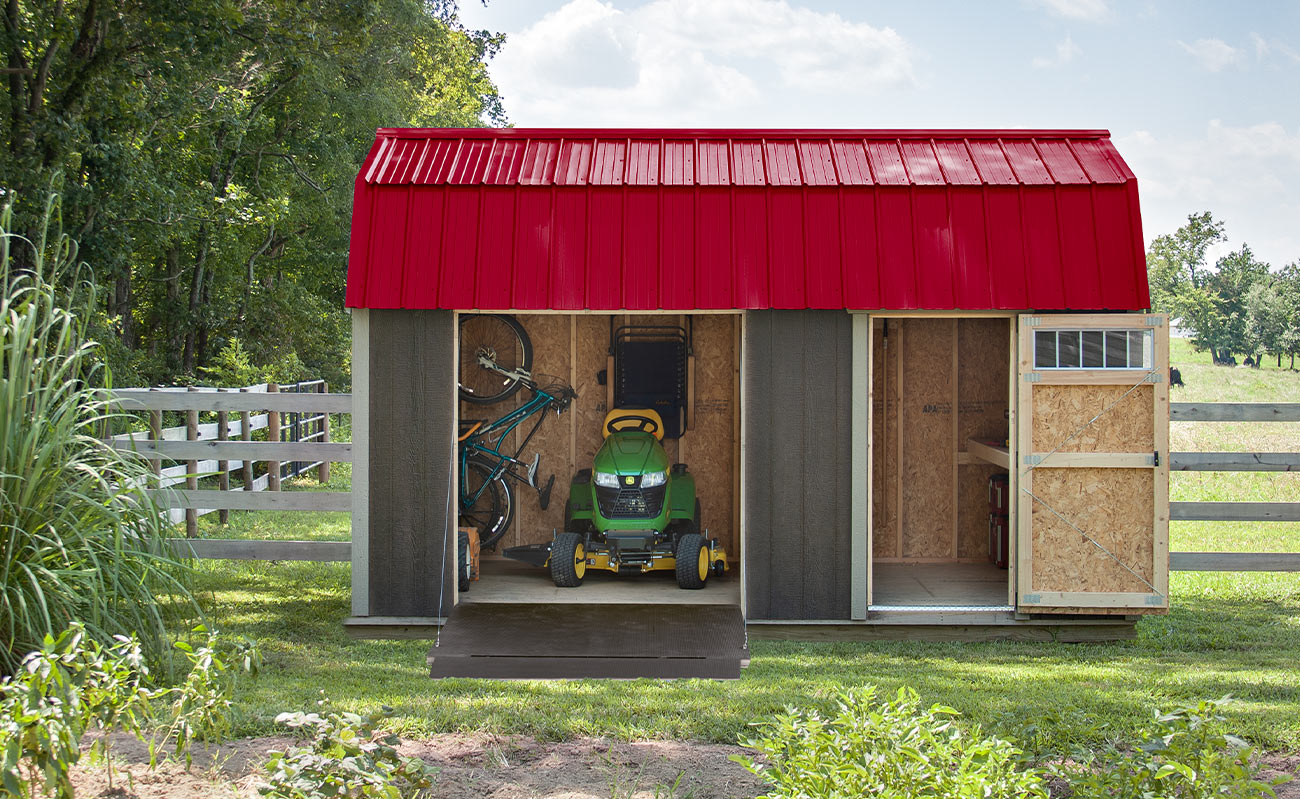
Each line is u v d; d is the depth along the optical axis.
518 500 10.73
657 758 4.89
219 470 12.49
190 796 4.12
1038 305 7.81
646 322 10.69
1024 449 7.90
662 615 8.09
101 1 15.51
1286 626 8.55
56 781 3.50
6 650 5.48
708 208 8.08
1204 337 68.25
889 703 4.04
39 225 14.86
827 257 7.93
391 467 8.00
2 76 16.06
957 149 8.52
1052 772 4.19
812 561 7.97
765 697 6.03
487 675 6.77
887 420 10.62
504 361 10.68
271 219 25.94
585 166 8.36
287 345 28.77
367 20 18.91
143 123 17.86
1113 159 8.36
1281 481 19.08
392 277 7.91
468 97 41.00
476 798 4.34
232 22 15.88
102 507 5.93
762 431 7.96
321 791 3.34
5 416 5.80
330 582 10.05
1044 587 7.92
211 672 4.50
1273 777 4.66
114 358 17.84
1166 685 6.41
